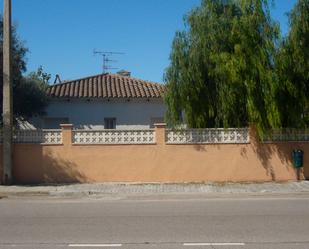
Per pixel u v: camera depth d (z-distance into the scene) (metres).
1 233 10.53
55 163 19.72
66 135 19.75
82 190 17.81
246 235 10.08
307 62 19.56
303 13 19.77
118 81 33.34
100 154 19.78
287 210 13.47
